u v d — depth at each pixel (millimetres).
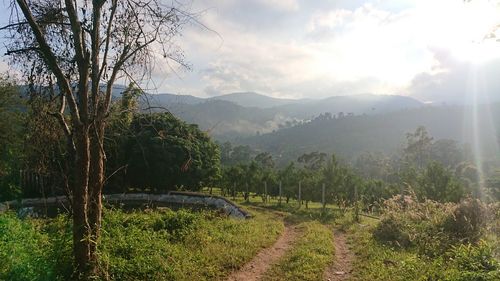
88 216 8594
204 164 54094
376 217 26141
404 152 99750
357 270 11438
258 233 16688
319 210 31203
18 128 24469
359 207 26266
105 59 8461
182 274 9781
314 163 80688
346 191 33656
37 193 26297
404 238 14836
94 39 8445
